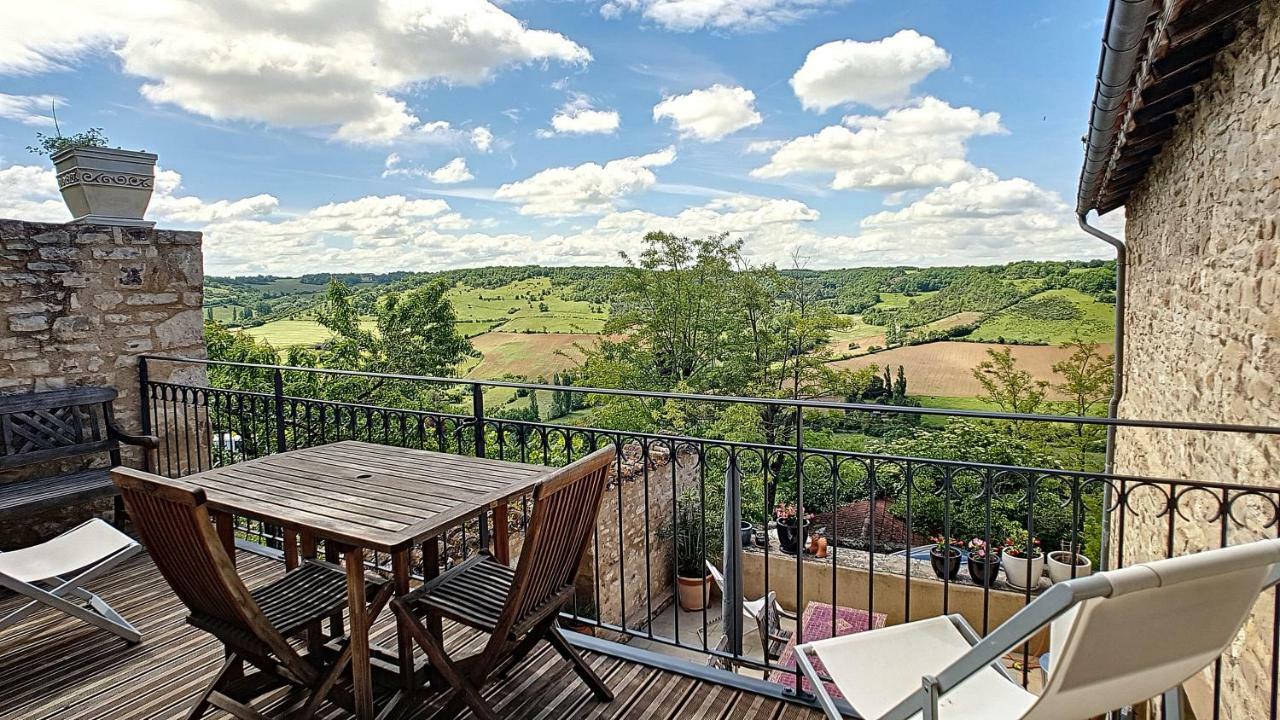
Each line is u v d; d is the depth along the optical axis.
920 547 9.15
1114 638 1.41
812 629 7.69
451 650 3.11
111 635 3.26
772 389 20.02
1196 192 3.87
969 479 9.26
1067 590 1.29
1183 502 4.12
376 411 3.89
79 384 4.92
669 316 20.81
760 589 9.12
